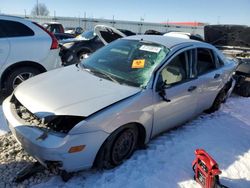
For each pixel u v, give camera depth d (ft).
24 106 9.62
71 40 31.86
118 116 9.26
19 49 16.61
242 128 15.16
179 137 13.20
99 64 12.33
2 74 16.46
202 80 13.56
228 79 16.75
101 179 9.58
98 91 9.93
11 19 16.69
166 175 10.18
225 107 18.49
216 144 12.92
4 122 13.52
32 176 9.58
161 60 11.38
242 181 10.43
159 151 11.71
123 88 10.30
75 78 11.10
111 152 9.80
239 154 12.30
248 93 21.91
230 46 29.12
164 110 11.39
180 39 13.66
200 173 9.64
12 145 11.38
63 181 9.39
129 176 9.87
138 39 13.37
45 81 10.99
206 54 14.48
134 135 10.59
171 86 11.46
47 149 8.20
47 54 17.72
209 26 29.58
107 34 18.79
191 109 13.51
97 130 8.75
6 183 9.16
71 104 9.05
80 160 8.73
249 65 21.95
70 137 8.32
